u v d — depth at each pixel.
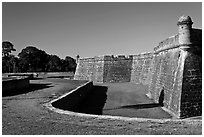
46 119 10.58
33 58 82.69
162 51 27.28
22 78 25.12
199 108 18.97
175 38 21.91
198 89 19.34
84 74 55.19
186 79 19.27
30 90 23.22
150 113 19.67
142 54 47.09
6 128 9.07
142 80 45.47
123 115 18.84
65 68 99.44
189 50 19.98
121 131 8.75
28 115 11.40
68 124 9.73
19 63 80.88
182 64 19.73
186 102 18.73
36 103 14.96
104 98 28.08
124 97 28.83
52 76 58.19
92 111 20.47
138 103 24.83
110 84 45.75
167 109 21.03
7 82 20.73
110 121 10.28
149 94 30.42
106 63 50.41
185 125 9.71
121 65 50.78
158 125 9.66
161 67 26.33
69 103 18.94
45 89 24.48
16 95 18.98
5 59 77.62
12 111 12.36
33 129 8.95
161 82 25.17
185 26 20.09
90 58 54.41
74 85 30.00
